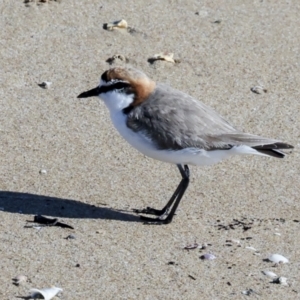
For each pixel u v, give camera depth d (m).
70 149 13.03
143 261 10.45
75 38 15.49
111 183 12.35
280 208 11.95
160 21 16.12
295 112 14.20
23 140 13.13
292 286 10.08
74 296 9.62
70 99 14.16
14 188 12.03
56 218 11.31
